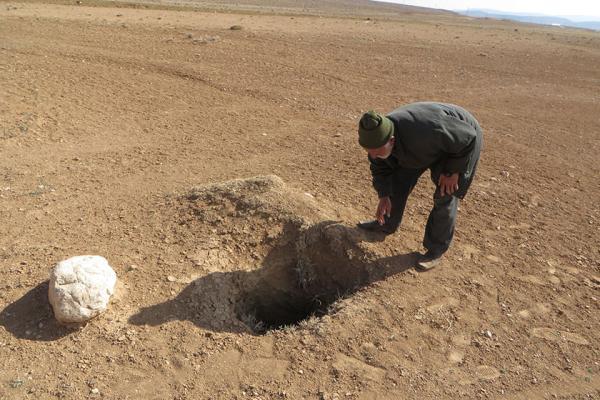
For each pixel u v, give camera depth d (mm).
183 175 5387
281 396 2832
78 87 8070
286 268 4047
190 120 7266
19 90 7551
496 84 11312
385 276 3795
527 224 4758
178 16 19078
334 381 2941
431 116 3008
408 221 4547
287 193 4422
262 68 10555
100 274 3250
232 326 3428
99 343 3080
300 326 3461
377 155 3031
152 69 9539
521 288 3822
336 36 16094
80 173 5320
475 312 3533
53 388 2781
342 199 4918
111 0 25328
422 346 3219
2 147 5797
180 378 2906
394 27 22312
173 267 3729
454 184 3227
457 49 15664
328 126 7363
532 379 3039
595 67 14469
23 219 4309
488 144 7027
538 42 20016
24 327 3160
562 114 9195
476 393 2918
